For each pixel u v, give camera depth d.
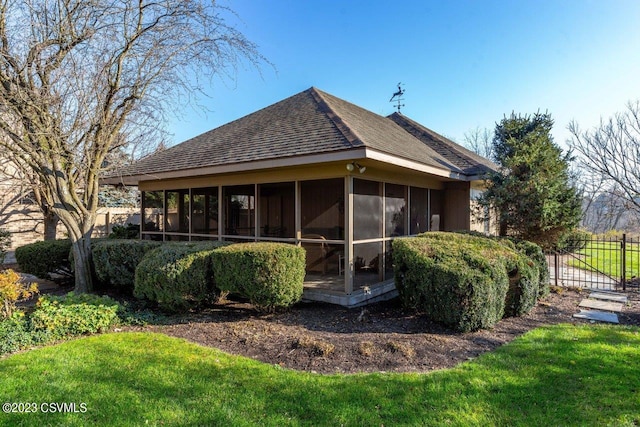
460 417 2.98
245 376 3.72
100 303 5.75
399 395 3.34
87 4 6.30
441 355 4.36
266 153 6.94
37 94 5.96
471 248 6.05
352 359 4.21
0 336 4.51
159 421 2.92
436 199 10.64
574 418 2.98
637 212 15.97
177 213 9.66
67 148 6.63
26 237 13.41
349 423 2.89
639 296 7.76
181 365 3.97
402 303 6.55
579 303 7.18
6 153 6.85
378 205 7.61
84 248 7.43
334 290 6.86
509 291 6.06
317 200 7.15
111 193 16.20
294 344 4.59
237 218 8.27
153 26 6.99
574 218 9.06
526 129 9.79
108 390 3.41
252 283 5.61
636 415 3.01
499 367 3.95
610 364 4.03
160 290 5.84
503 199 9.26
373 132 7.88
